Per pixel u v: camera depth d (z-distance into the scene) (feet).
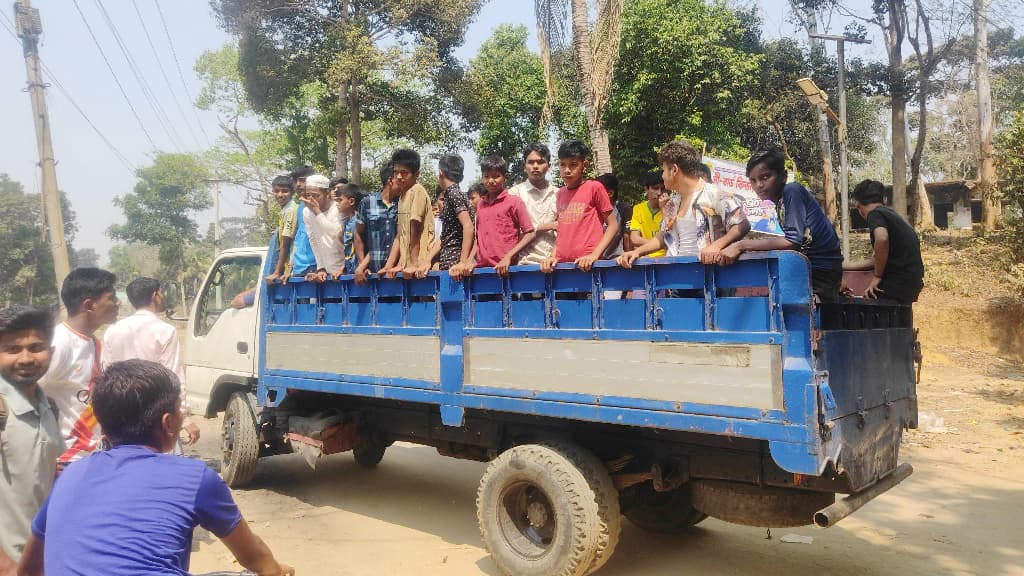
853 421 11.73
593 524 12.59
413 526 17.66
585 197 14.80
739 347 11.05
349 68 59.47
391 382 16.16
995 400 33.19
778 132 81.56
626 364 12.28
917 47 74.90
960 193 91.76
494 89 75.20
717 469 12.85
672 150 13.38
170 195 154.40
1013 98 88.02
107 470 6.74
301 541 16.46
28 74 41.83
